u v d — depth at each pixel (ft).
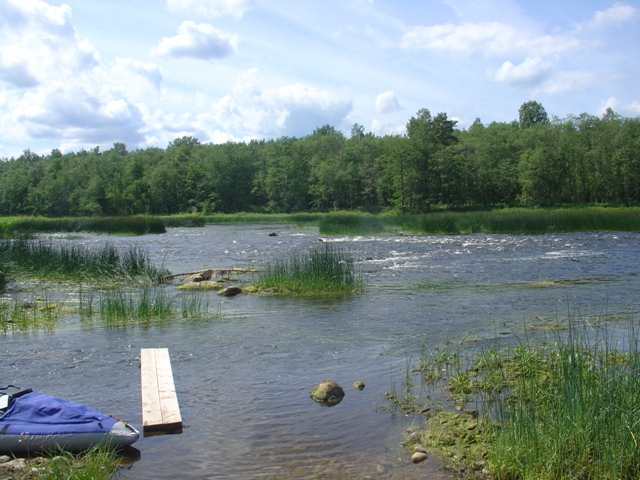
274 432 19.12
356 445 18.02
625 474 14.98
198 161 382.01
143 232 147.43
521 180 259.19
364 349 29.50
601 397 17.12
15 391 23.47
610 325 32.81
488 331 32.63
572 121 283.59
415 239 106.22
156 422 19.56
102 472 16.16
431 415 20.27
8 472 16.40
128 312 39.55
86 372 26.35
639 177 253.03
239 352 29.43
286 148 378.94
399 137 262.26
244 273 61.00
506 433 16.76
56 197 350.64
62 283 56.13
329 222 138.41
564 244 88.94
